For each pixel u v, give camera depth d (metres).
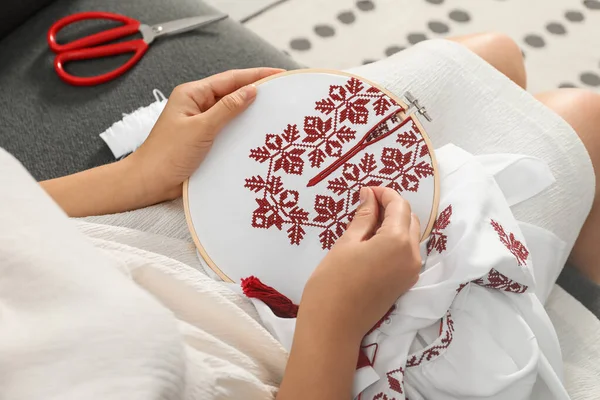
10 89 0.88
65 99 0.87
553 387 0.59
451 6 1.42
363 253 0.54
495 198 0.62
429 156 0.62
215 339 0.48
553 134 0.73
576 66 1.35
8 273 0.30
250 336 0.53
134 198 0.65
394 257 0.54
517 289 0.59
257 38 0.95
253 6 1.41
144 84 0.88
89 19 0.95
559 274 0.79
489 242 0.57
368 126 0.64
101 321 0.29
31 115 0.86
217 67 0.90
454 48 0.78
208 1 1.41
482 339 0.58
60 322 0.29
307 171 0.63
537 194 0.70
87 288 0.30
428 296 0.56
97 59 0.91
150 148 0.64
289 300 0.59
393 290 0.54
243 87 0.64
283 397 0.50
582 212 0.74
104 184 0.64
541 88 1.32
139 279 0.51
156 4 0.96
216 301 0.53
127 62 0.90
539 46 1.37
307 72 0.66
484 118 0.74
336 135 0.64
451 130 0.75
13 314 0.29
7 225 0.31
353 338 0.53
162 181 0.64
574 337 0.72
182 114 0.65
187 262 0.62
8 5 0.91
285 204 0.62
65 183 0.65
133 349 0.29
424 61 0.77
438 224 0.61
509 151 0.73
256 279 0.58
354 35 1.39
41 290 0.30
